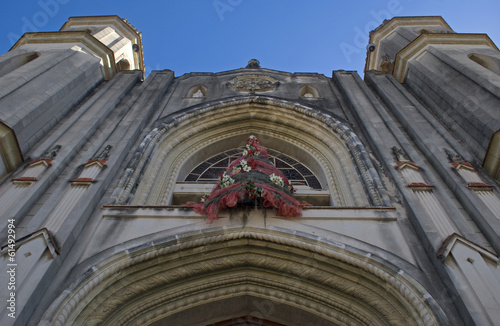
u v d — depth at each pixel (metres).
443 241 6.95
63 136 10.70
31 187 8.30
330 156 11.76
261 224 7.43
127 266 6.65
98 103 12.95
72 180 8.59
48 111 11.04
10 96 10.02
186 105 14.09
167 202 10.18
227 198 7.52
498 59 13.36
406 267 6.68
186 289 6.96
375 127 11.60
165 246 6.91
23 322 5.47
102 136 10.96
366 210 7.99
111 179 9.19
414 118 12.06
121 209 7.95
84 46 14.98
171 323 6.89
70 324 5.79
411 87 14.55
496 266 6.53
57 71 12.38
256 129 13.76
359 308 6.71
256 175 8.40
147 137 11.20
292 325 7.15
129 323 6.49
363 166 9.95
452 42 15.18
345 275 6.85
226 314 7.24
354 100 13.69
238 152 13.54
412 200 8.15
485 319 5.57
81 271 6.50
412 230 7.56
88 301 6.15
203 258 7.17
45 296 6.04
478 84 11.22
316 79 17.16
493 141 9.32
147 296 6.78
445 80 12.52
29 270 6.08
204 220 7.61
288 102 13.88
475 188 8.38
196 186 10.97
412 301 6.06
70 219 7.31
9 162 9.07
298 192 10.65
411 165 9.41
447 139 10.81
